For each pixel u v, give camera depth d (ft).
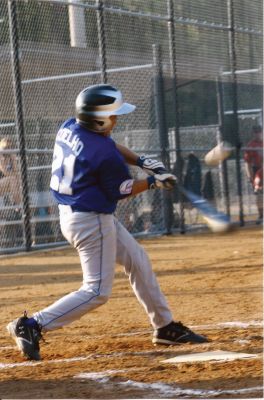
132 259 42.98
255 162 129.80
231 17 125.29
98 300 41.11
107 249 41.01
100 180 40.22
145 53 110.42
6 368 39.45
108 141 40.24
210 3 122.31
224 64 123.85
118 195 40.14
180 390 33.86
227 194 121.70
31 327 40.86
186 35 117.39
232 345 43.16
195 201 44.88
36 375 37.65
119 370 38.11
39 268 83.35
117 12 105.91
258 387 33.73
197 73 118.83
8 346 45.50
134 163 42.39
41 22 97.40
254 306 56.85
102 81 103.50
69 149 40.47
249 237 108.68
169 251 94.99
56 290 69.05
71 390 34.55
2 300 64.59
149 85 110.42
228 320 51.52
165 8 114.62
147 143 109.91
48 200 97.60
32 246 95.30
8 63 94.32
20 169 94.17
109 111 40.11
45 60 97.66
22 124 94.02
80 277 76.33
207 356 40.37
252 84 129.39
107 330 49.55
